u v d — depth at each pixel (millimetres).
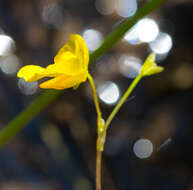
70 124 358
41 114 363
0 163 338
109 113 354
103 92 356
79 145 352
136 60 367
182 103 344
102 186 331
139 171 336
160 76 356
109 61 370
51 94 199
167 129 338
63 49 200
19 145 351
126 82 360
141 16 195
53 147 352
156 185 326
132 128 349
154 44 369
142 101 355
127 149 344
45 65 381
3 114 359
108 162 343
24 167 340
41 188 321
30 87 372
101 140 201
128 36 377
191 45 359
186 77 348
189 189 313
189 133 330
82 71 196
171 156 331
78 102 359
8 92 373
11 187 317
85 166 345
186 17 370
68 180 334
